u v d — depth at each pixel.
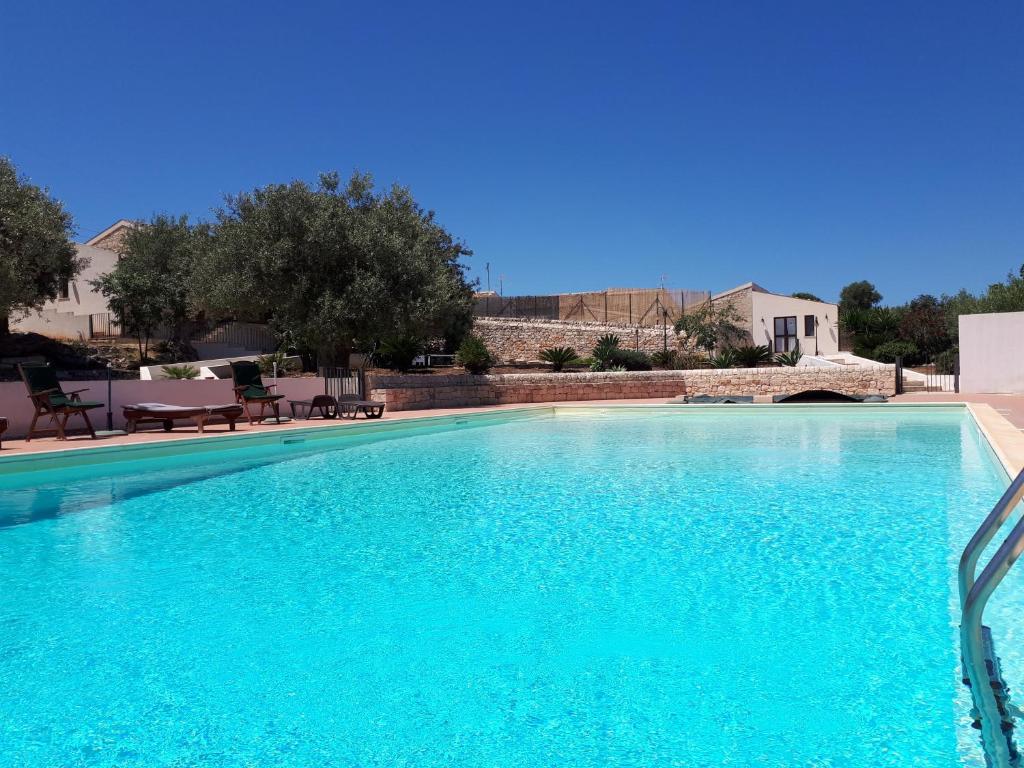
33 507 6.92
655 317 35.12
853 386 21.59
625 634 3.55
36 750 2.51
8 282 17.11
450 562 4.89
